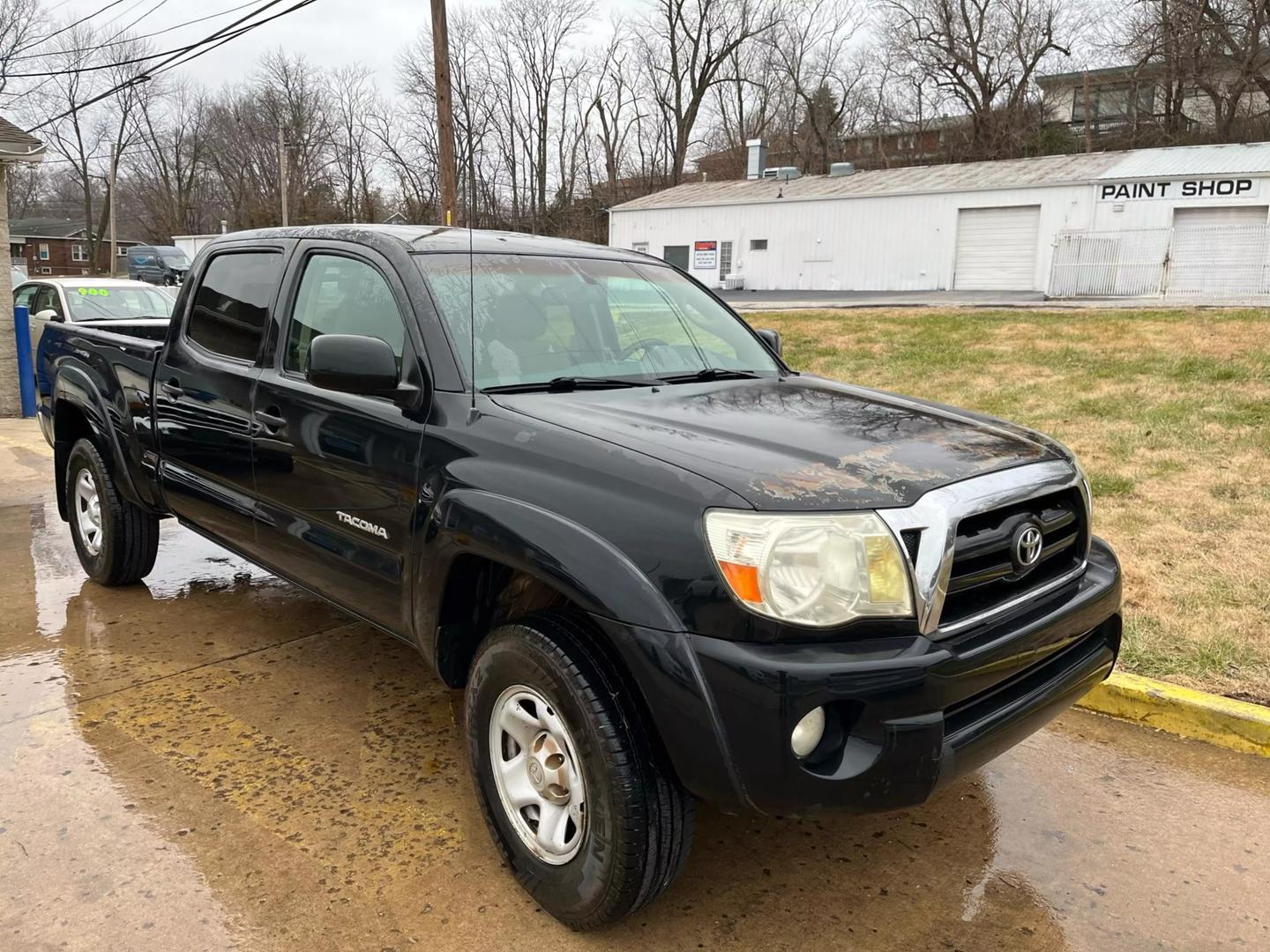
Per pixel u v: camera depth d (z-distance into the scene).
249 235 4.14
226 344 4.00
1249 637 4.30
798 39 54.75
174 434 4.23
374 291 3.35
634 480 2.40
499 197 55.84
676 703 2.21
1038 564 2.67
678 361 3.59
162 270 36.47
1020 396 9.93
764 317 18.25
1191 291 23.16
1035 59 45.59
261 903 2.64
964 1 46.06
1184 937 2.59
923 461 2.51
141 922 2.55
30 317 12.60
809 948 2.52
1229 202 22.61
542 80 55.06
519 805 2.65
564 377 3.20
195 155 68.69
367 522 3.15
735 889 2.77
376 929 2.55
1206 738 3.71
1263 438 7.75
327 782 3.28
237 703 3.87
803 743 2.17
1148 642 4.28
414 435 2.96
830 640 2.20
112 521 4.90
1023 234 25.72
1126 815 3.21
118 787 3.22
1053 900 2.75
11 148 10.77
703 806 3.24
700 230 31.84
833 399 3.23
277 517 3.63
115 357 4.75
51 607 4.98
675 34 55.06
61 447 5.35
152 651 4.40
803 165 54.81
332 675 4.15
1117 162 26.23
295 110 63.94
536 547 2.45
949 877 2.85
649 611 2.25
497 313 3.26
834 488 2.29
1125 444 7.77
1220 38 37.84
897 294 25.88
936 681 2.21
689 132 56.75
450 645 2.93
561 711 2.43
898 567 2.23
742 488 2.26
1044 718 2.62
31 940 2.47
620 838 2.33
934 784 2.23
